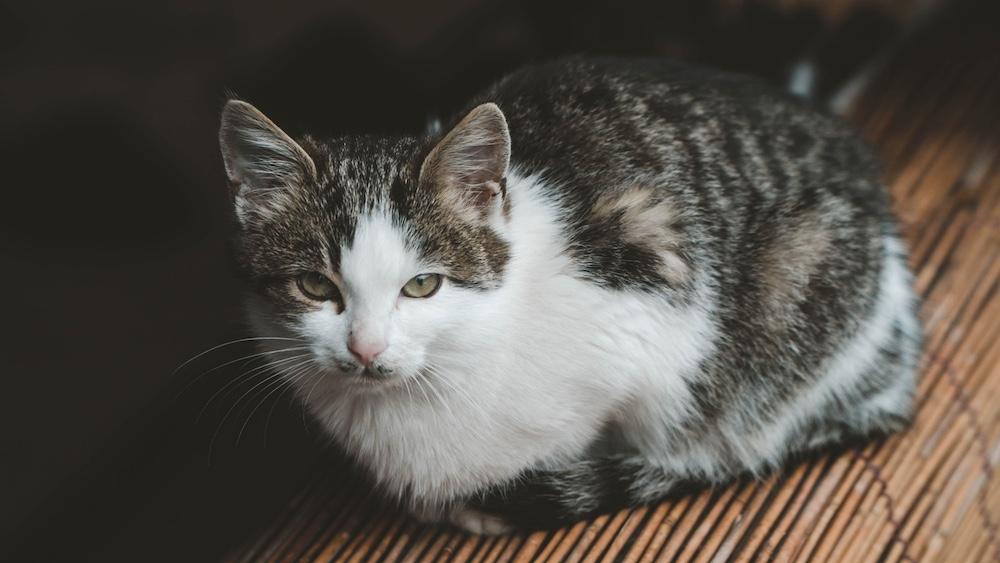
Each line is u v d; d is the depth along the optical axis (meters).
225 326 1.23
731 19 1.16
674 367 0.89
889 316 0.92
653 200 0.88
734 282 0.89
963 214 1.05
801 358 0.90
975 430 0.96
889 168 1.07
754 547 0.89
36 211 1.38
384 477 0.90
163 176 1.39
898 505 0.92
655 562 0.89
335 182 0.84
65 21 1.57
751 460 0.92
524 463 0.89
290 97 1.33
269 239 0.84
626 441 0.93
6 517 1.14
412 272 0.83
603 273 0.87
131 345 1.27
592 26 1.21
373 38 1.41
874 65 1.13
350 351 0.83
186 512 1.04
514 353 0.86
